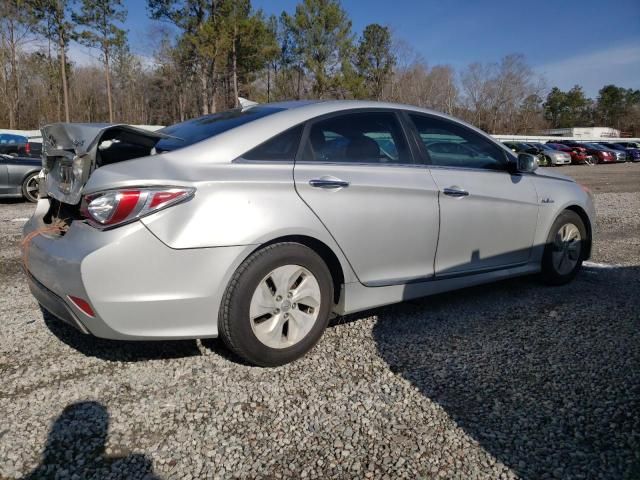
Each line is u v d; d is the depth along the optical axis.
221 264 2.45
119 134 2.56
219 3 34.84
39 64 45.41
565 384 2.59
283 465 1.97
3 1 37.81
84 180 2.45
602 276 4.58
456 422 2.26
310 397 2.46
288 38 41.62
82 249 2.30
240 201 2.50
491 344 3.08
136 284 2.31
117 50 45.44
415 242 3.19
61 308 2.47
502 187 3.68
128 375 2.64
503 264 3.79
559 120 92.56
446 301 3.88
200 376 2.64
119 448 2.06
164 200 2.33
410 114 3.37
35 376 2.61
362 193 2.92
